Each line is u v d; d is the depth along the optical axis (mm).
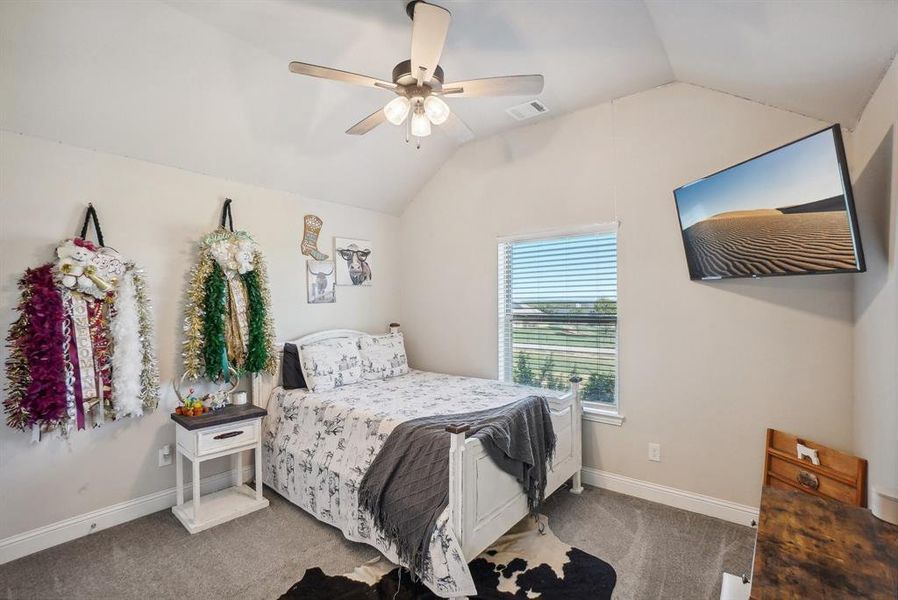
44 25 1974
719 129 2672
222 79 2539
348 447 2516
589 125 3176
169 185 2887
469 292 3863
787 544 1211
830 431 2348
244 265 3014
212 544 2430
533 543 2420
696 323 2766
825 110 2205
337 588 2051
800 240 1955
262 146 3070
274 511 2811
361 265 4059
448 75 2693
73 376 2377
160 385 2834
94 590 2045
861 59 1653
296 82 2736
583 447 3230
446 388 3223
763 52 1910
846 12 1411
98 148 2578
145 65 2301
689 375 2795
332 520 2525
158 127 2631
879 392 1834
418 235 4246
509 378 3672
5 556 2262
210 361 2889
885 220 1752
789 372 2469
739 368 2623
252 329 3092
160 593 2025
